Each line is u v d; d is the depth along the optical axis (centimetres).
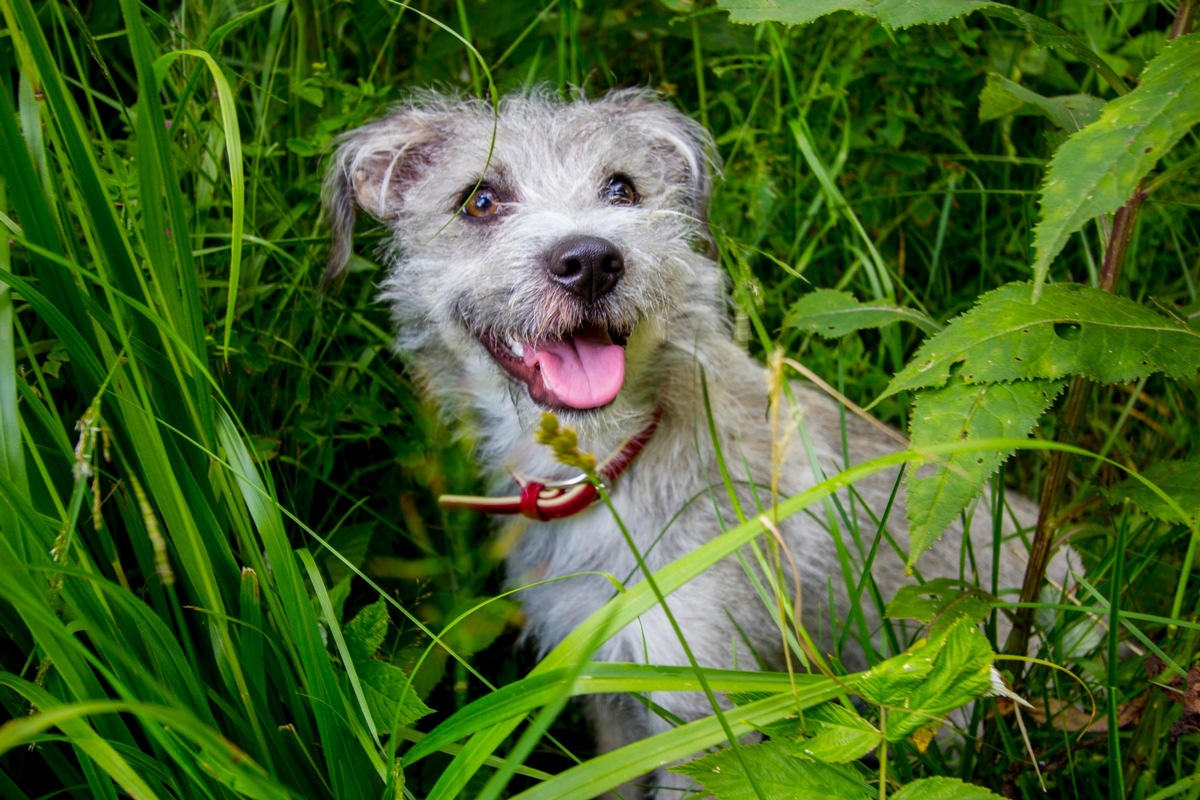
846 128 69
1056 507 47
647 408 55
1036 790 48
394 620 57
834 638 49
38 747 42
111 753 35
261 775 36
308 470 57
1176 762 47
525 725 55
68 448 41
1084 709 50
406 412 63
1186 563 41
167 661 39
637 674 39
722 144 72
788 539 56
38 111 40
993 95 47
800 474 57
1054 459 46
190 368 41
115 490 43
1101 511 55
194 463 42
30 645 42
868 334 72
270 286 60
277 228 62
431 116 64
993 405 40
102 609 39
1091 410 67
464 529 60
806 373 42
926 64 71
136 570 47
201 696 40
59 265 40
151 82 40
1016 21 41
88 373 40
